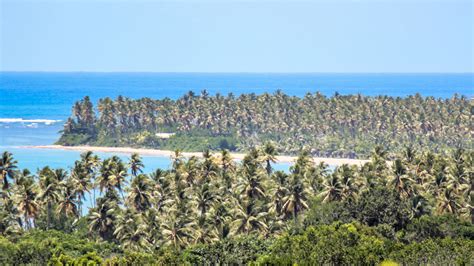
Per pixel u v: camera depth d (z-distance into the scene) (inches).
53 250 4931.1
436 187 6486.2
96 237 5743.1
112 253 5216.5
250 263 4197.8
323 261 4210.1
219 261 4589.1
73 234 5797.2
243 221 5487.2
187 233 5226.4
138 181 6102.4
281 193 5959.6
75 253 5009.8
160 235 5280.5
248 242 4896.7
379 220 5541.3
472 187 6407.5
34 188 5930.1
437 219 5359.3
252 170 6166.3
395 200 5713.6
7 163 6505.9
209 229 5290.4
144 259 4483.3
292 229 5452.8
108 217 5738.2
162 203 6063.0
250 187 6087.6
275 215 5846.5
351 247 4384.8
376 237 4877.0
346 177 6117.1
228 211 5551.2
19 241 5270.7
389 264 4005.9
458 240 4707.2
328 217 5664.4
